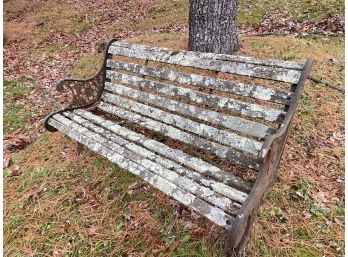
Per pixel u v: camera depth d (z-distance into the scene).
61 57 7.38
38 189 3.31
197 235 2.56
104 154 2.86
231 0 4.39
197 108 2.87
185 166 2.73
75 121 3.48
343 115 3.51
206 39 4.50
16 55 8.01
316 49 4.73
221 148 2.61
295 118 3.53
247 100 3.73
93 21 9.60
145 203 2.91
